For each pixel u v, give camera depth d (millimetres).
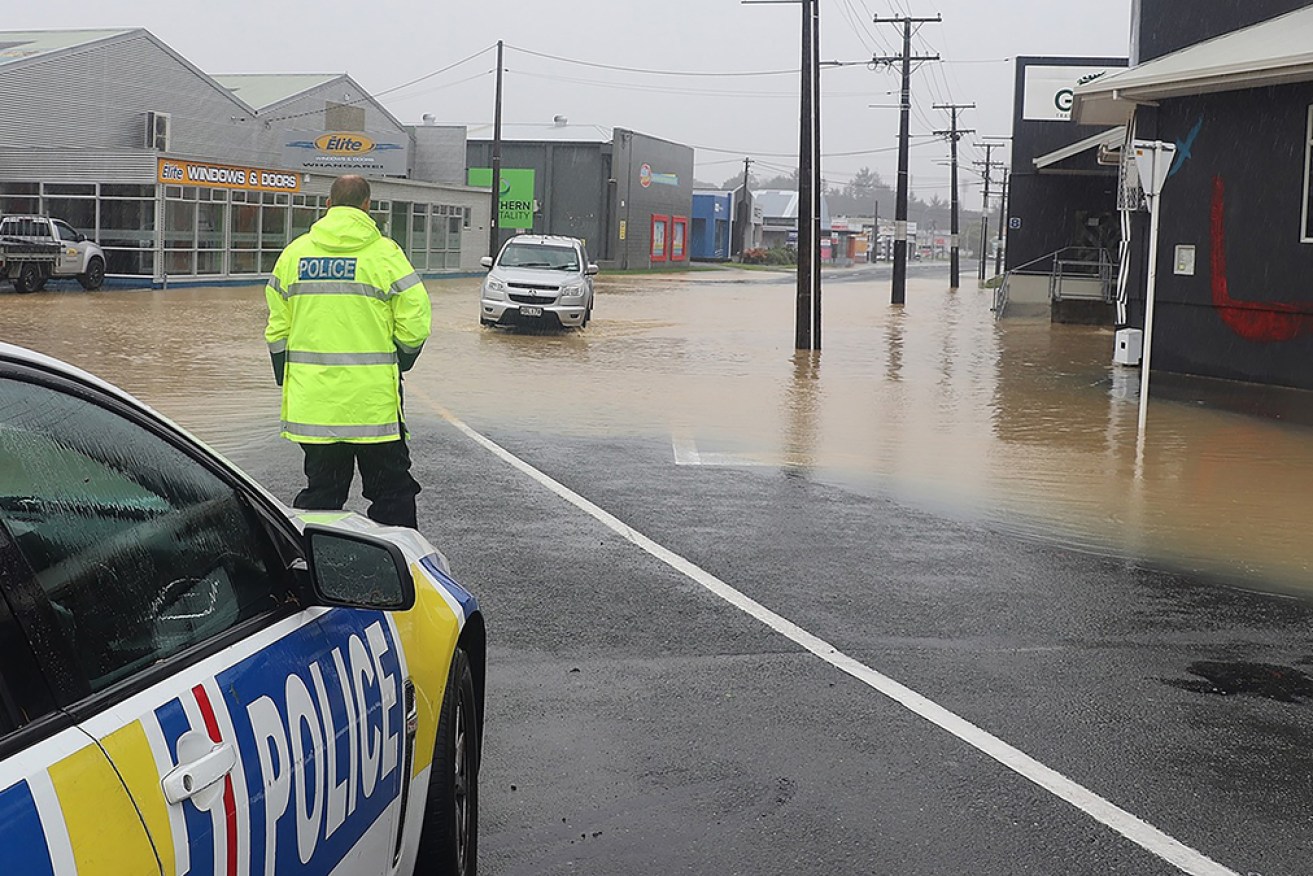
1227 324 19484
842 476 11570
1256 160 18766
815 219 24000
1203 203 19656
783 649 6594
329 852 2787
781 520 9703
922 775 5047
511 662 6250
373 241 6922
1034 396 17578
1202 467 12273
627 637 6711
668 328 29531
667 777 4969
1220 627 7230
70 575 2242
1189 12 20859
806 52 23578
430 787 3629
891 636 6883
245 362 19094
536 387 17672
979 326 32812
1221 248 19438
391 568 2963
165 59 49188
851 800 4805
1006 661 6508
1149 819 4699
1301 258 18266
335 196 6965
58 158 36812
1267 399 17297
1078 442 13680
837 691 5984
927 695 5965
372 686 3104
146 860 2064
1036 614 7383
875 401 16938
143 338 22203
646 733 5402
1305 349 18312
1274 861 4402
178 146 50156
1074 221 39281
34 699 2008
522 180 71125
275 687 2623
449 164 66312
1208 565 8625
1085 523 9820
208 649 2531
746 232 107375
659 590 7645
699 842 4441
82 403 2492
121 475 2527
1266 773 5152
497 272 26688
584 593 7523
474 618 4141
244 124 54000
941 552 8836
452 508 9734
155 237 36281
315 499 7098
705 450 12820
